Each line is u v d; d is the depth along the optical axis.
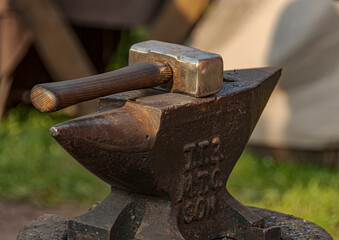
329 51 6.67
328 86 6.77
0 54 7.73
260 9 6.88
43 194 6.52
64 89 2.37
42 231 3.18
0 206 6.18
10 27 7.61
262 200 6.29
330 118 6.83
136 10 7.79
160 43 2.94
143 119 2.60
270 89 3.35
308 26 6.65
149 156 2.59
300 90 6.89
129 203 2.81
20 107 8.48
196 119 2.74
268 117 7.14
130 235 2.82
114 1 7.71
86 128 2.44
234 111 2.97
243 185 6.67
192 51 2.84
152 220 2.77
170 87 2.82
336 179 6.75
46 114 8.55
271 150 7.38
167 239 2.69
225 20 7.07
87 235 2.79
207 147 2.86
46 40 7.70
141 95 2.78
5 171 6.92
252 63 6.99
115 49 8.50
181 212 2.81
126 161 2.58
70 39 7.71
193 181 2.83
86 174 7.05
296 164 7.17
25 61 8.06
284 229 3.31
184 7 7.23
